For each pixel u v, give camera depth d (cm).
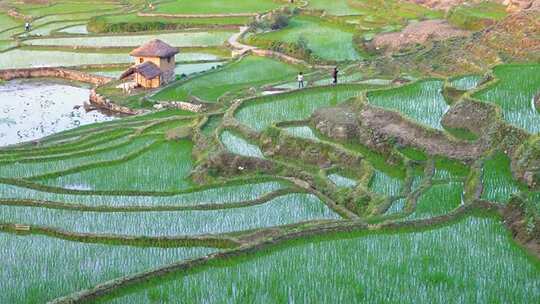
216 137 3694
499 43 5156
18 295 2119
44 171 3609
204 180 3378
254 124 3806
